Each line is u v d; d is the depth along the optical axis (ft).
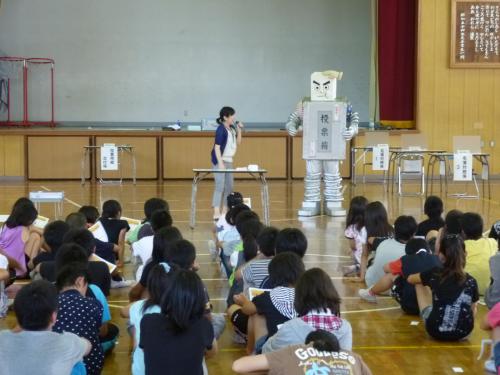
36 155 49.65
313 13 56.80
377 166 42.63
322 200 35.60
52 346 8.91
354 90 57.21
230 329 15.93
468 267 17.81
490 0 48.85
